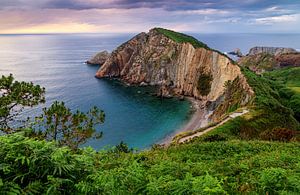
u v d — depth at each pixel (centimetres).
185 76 13875
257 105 7125
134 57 16600
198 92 13000
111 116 10262
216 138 4141
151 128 9225
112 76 17200
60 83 16138
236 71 11044
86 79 17038
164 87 13362
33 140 816
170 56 14888
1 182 644
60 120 3002
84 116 3148
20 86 2778
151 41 16238
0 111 2589
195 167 1459
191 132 5947
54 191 675
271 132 4100
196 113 10900
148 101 12338
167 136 8638
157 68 15050
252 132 5531
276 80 14162
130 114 10556
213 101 11138
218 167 1581
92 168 808
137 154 2239
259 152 2480
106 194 704
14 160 734
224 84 11206
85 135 3155
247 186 1012
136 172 777
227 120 6091
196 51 13750
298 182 901
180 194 677
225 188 1002
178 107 11606
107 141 8000
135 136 8525
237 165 1603
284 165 1616
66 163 766
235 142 2917
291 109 8725
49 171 734
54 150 761
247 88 9069
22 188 703
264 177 941
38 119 2945
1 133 2650
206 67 13162
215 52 12962
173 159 2184
